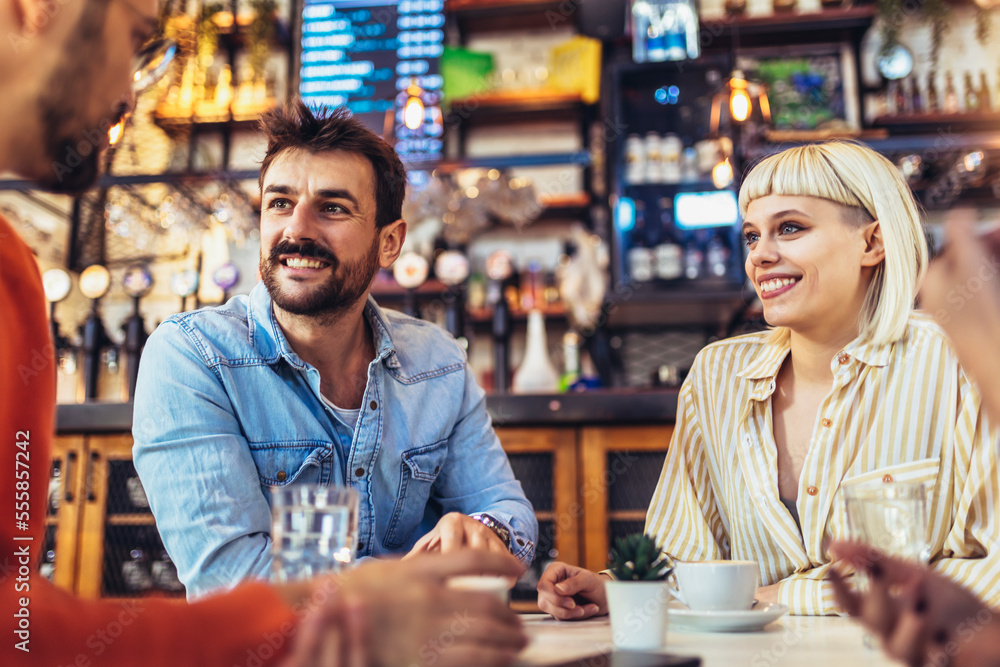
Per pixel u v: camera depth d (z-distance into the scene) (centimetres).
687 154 341
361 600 55
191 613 53
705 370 143
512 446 250
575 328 337
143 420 121
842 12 336
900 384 122
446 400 144
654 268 326
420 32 374
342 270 127
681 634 81
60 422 249
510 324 330
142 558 249
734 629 83
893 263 122
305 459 129
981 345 45
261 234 130
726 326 343
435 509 151
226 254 353
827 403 124
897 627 61
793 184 124
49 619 50
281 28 363
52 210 347
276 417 129
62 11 65
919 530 72
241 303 138
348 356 139
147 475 119
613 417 246
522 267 357
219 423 122
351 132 131
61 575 245
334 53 374
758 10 365
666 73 344
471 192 317
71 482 249
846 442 122
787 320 126
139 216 330
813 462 123
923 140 304
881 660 66
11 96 65
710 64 331
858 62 346
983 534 107
